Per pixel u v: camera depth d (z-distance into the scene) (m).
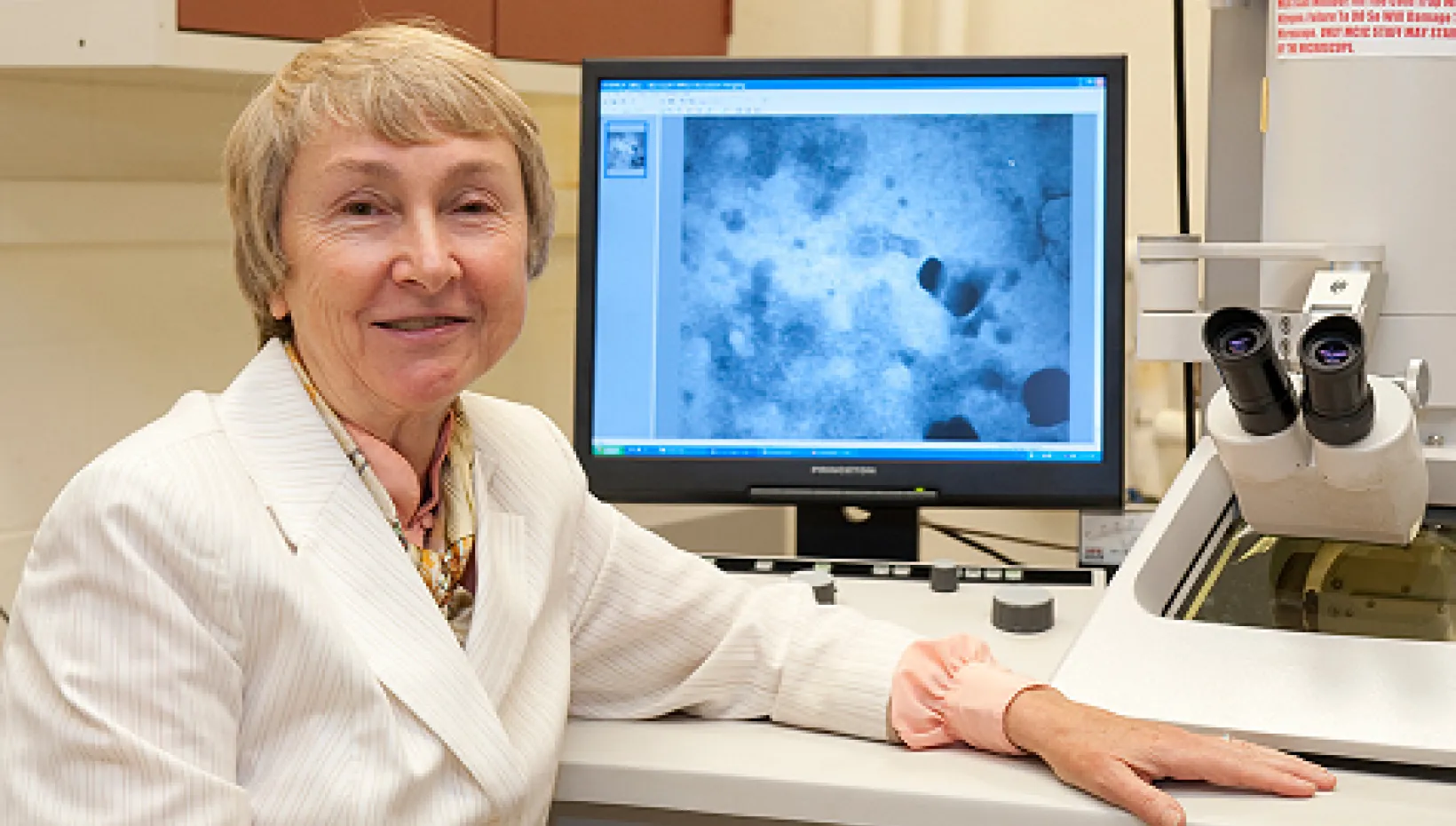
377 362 1.02
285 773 0.95
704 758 1.14
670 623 1.24
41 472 1.87
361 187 1.00
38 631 0.92
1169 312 1.37
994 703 1.12
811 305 1.64
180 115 1.99
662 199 1.65
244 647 0.95
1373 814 0.99
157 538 0.92
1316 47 1.33
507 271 1.04
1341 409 1.09
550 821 1.18
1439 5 1.31
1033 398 1.62
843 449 1.64
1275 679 1.12
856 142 1.63
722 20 2.37
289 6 1.68
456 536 1.11
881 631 1.23
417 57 1.02
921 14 2.28
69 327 1.88
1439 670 1.11
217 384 2.08
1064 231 1.62
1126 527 1.68
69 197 1.85
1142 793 1.00
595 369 1.66
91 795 0.89
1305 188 1.35
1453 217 1.32
